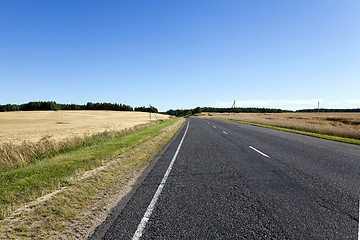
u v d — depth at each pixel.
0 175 5.91
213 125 26.19
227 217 3.03
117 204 3.54
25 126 40.25
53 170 5.98
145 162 6.73
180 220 2.97
